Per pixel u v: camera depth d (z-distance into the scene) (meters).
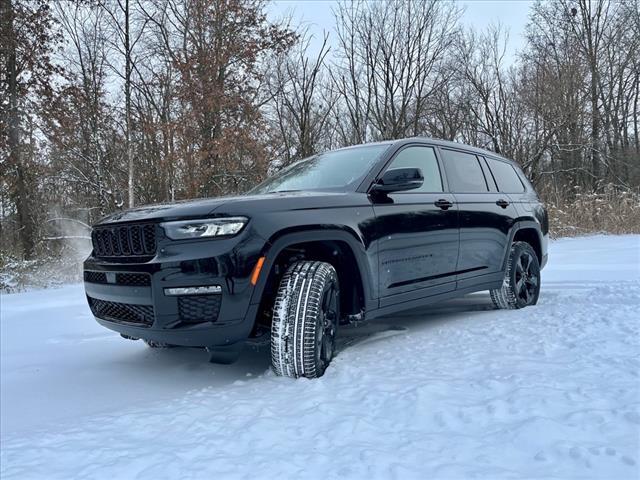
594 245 10.43
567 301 4.57
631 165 23.12
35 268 11.02
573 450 1.54
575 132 20.03
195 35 14.29
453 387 2.27
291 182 3.82
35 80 13.94
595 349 2.76
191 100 13.28
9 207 15.93
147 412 2.28
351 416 1.99
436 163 4.02
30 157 14.12
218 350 3.09
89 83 14.25
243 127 13.84
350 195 3.19
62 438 2.01
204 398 2.45
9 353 3.77
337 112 18.98
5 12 13.19
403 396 2.18
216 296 2.52
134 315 2.78
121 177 14.25
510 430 1.75
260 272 2.58
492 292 4.53
